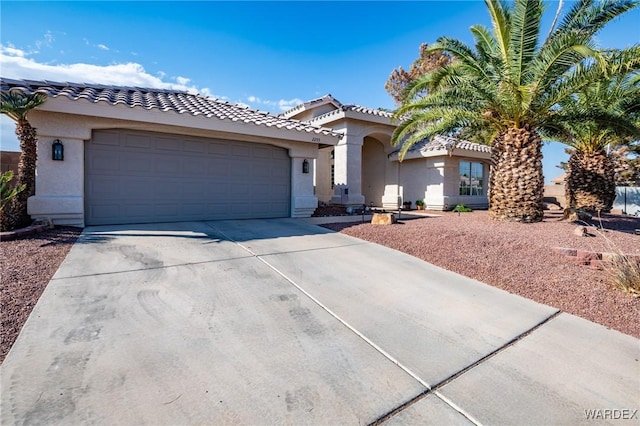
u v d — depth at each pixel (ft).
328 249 28.02
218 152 40.60
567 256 24.98
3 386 9.50
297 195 46.47
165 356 11.42
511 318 15.66
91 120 32.40
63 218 31.40
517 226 37.24
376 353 12.25
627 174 95.76
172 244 27.07
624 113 43.91
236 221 40.60
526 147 39.70
